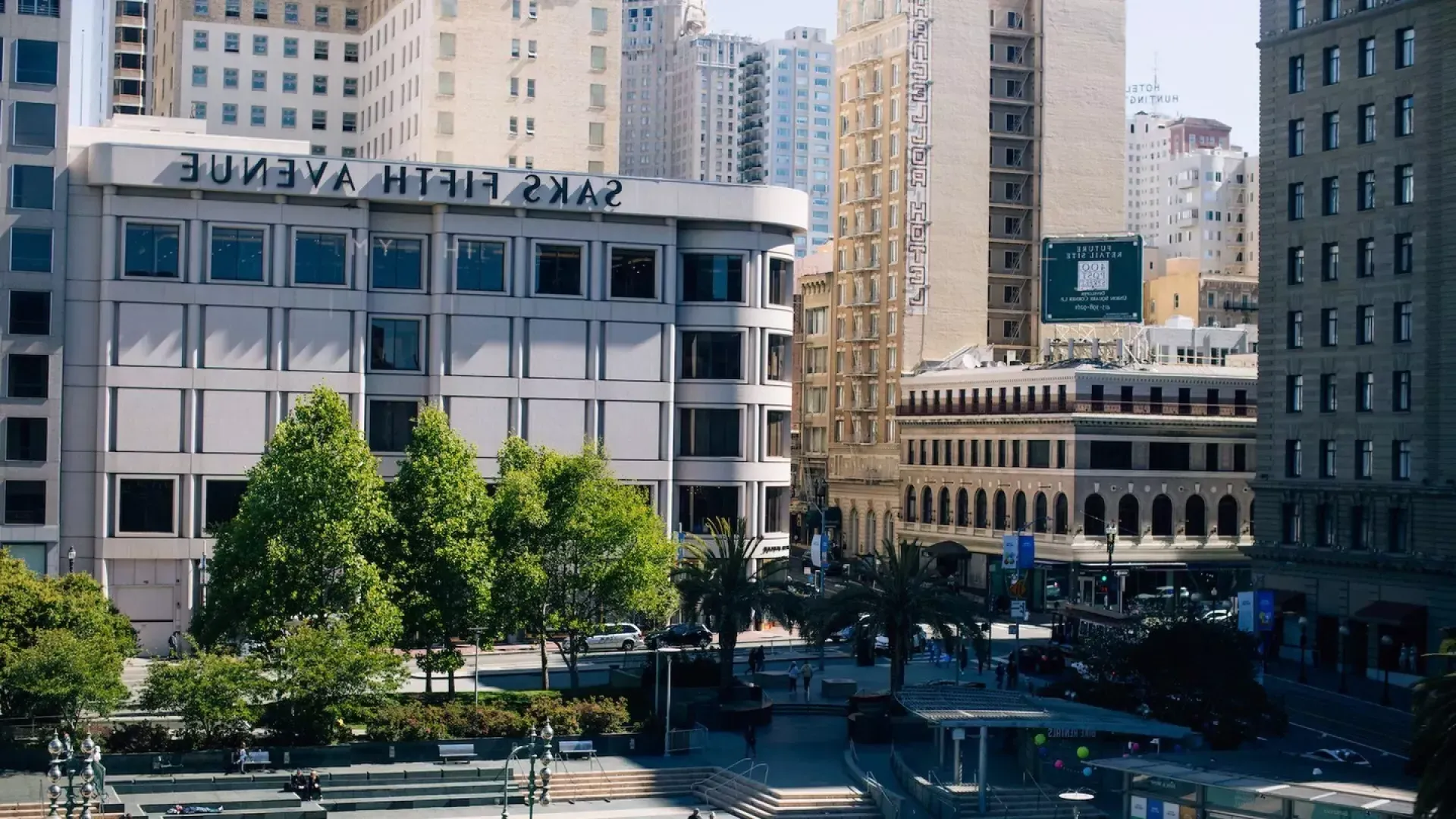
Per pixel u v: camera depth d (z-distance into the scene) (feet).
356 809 253.03
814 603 320.29
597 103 578.25
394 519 294.66
